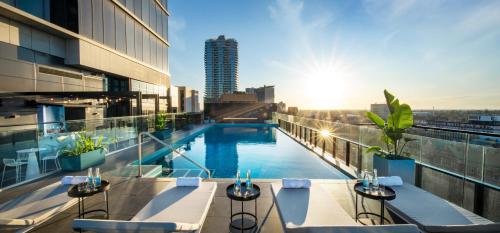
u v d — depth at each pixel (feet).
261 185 16.01
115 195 14.32
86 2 46.39
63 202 10.80
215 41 405.39
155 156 31.40
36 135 20.56
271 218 11.55
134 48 65.41
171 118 56.03
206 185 12.76
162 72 85.05
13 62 35.60
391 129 16.57
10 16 34.81
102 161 25.04
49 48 41.22
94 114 50.24
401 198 11.10
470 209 13.17
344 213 9.45
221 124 82.17
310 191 11.85
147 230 6.21
